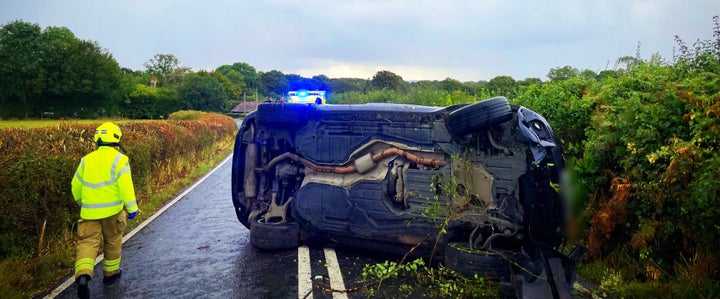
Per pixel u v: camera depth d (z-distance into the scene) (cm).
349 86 3566
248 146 647
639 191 462
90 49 6738
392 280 492
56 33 7150
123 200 490
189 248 631
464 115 460
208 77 8419
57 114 6431
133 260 579
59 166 638
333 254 587
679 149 412
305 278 504
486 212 472
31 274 514
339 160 574
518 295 407
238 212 681
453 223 489
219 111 8138
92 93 6644
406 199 521
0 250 533
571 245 548
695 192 389
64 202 633
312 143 594
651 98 486
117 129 507
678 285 405
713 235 397
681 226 422
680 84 466
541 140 478
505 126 471
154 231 728
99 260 581
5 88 6131
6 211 537
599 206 517
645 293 418
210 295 463
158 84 9362
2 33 6203
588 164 532
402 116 528
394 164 535
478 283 450
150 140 1114
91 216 470
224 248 629
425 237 511
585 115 629
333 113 579
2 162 569
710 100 416
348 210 561
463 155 486
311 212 589
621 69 654
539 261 438
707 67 493
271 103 614
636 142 465
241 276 516
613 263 490
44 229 580
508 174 464
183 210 898
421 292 459
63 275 529
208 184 1255
